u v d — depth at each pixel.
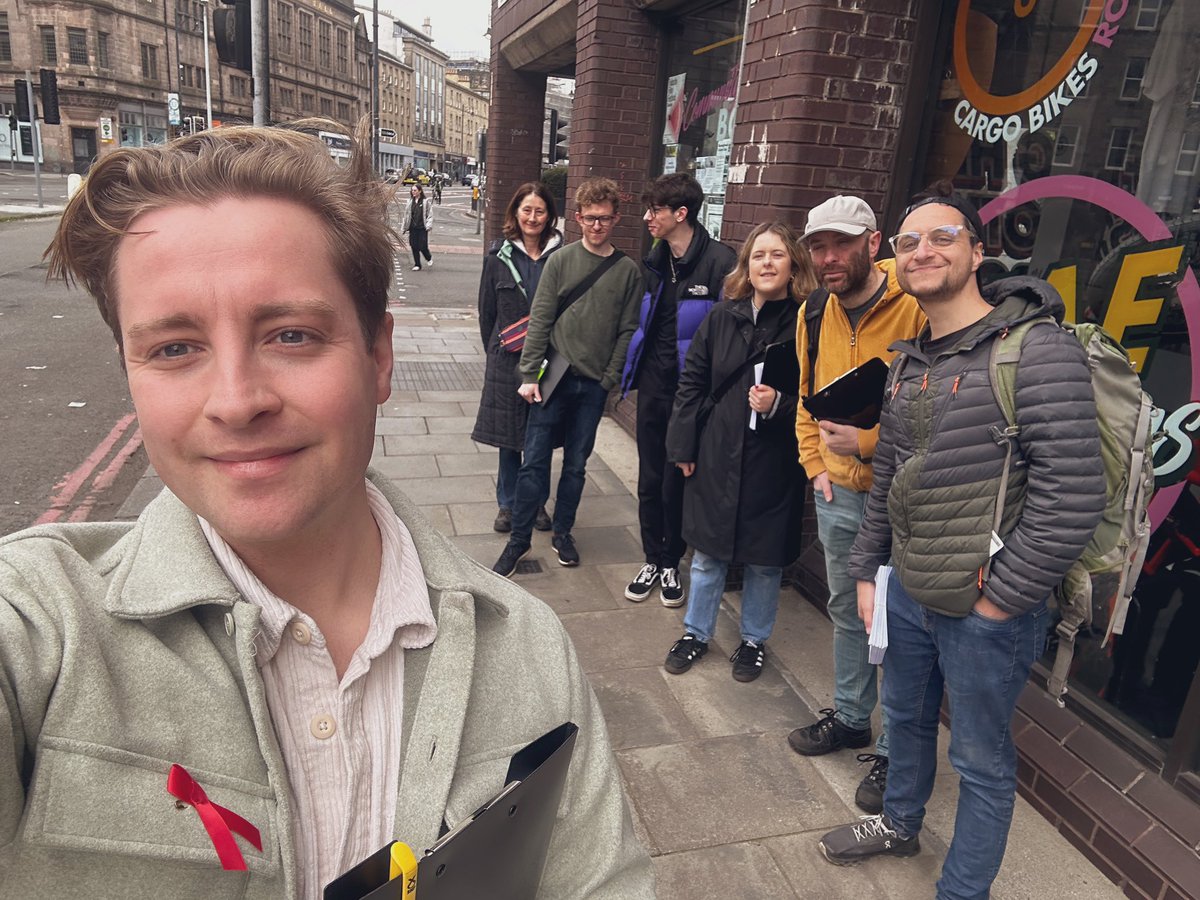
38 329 8.43
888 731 2.08
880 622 1.94
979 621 1.68
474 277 14.80
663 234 3.29
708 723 2.73
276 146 0.59
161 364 0.57
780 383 2.66
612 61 5.80
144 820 0.53
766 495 2.76
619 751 2.57
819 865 2.16
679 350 3.27
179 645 0.59
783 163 3.17
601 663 3.06
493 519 4.32
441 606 0.71
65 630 0.54
